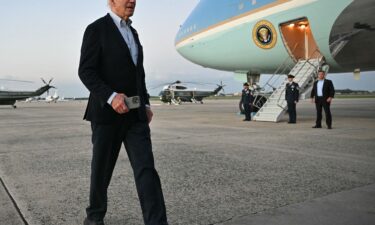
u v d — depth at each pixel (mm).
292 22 12164
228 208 3314
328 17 10844
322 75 10344
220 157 5891
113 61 2475
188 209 3305
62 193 3920
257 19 13148
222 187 4043
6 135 9969
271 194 3734
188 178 4477
